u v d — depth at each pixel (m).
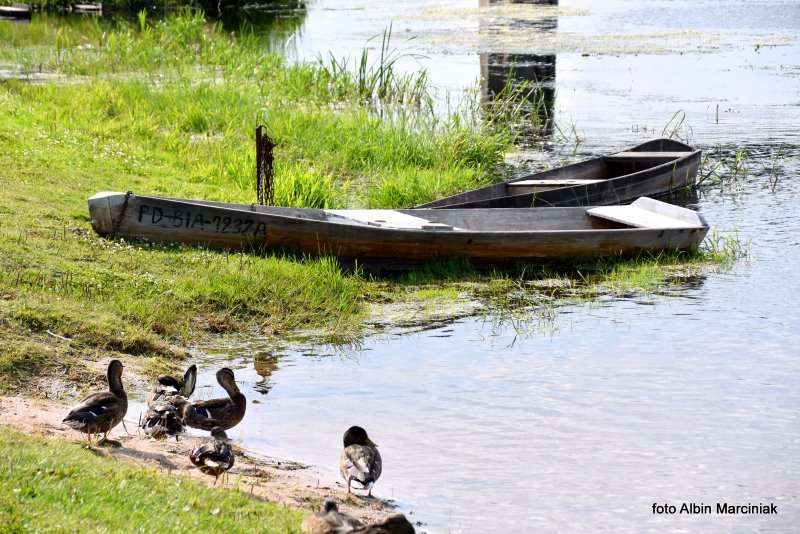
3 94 27.72
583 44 46.19
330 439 11.36
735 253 19.59
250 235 17.55
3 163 20.23
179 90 30.25
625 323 15.68
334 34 49.44
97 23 46.41
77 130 24.73
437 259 18.20
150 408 9.89
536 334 15.18
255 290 15.84
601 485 10.33
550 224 20.75
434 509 9.70
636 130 30.77
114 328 13.47
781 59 42.16
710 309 16.33
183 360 13.58
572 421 11.96
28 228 16.58
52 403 11.14
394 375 13.44
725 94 35.81
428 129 27.59
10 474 7.91
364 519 9.09
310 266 17.00
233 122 27.41
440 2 65.25
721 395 12.78
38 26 45.25
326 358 14.08
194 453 8.79
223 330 14.82
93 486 8.09
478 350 14.48
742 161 27.38
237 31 48.75
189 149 24.67
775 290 17.31
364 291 16.92
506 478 10.44
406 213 20.05
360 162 25.41
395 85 34.19
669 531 9.39
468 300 16.81
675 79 38.44
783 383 13.17
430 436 11.50
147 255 16.55
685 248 19.36
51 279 14.55
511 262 18.52
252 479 9.75
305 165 23.89
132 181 21.09
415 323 15.66
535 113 31.77
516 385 13.10
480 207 21.48
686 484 10.38
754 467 10.81
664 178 24.25
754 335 15.08
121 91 29.58
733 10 57.19
